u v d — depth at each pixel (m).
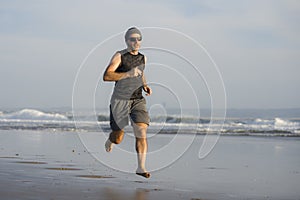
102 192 4.14
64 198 3.73
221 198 4.18
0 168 5.62
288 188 4.91
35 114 23.80
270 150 10.22
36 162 6.46
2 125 19.03
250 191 4.64
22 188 4.12
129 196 4.02
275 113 30.05
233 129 19.62
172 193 4.31
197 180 5.32
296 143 12.57
